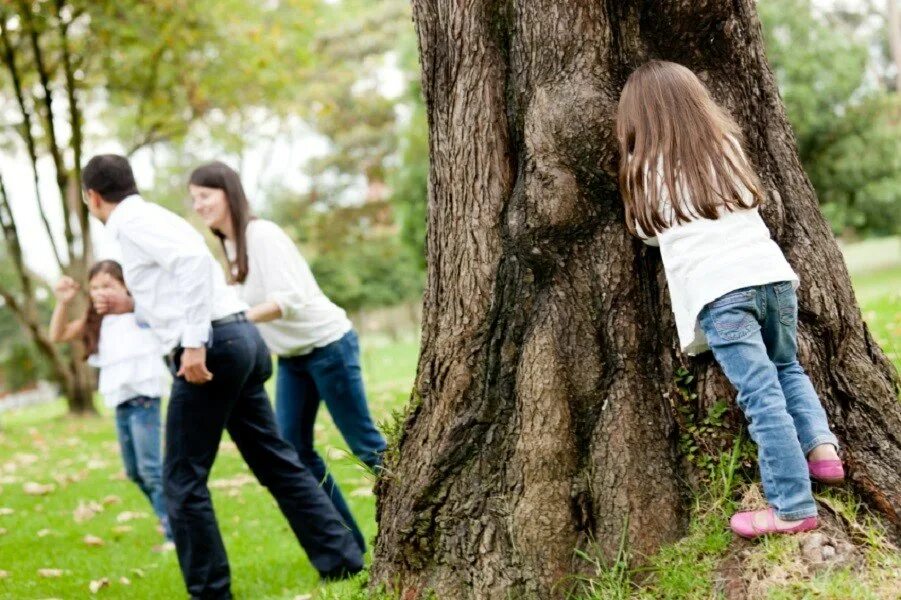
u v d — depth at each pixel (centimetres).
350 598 308
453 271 299
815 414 260
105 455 860
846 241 2509
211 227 418
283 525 536
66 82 1290
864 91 1800
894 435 282
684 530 270
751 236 253
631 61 287
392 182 2177
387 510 306
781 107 305
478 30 295
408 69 2122
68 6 1210
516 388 286
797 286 261
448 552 284
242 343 370
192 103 1393
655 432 278
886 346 645
